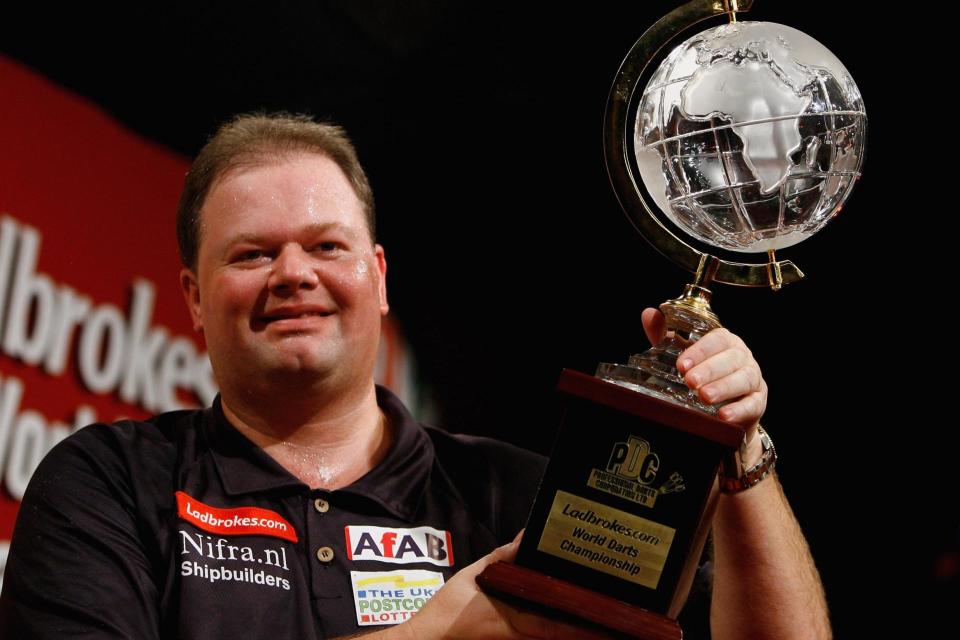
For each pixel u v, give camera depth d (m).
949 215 4.04
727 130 1.38
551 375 4.12
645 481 1.31
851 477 4.22
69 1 3.24
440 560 1.66
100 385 3.32
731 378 1.37
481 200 4.05
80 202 3.30
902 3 3.64
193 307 1.82
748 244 1.47
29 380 3.16
